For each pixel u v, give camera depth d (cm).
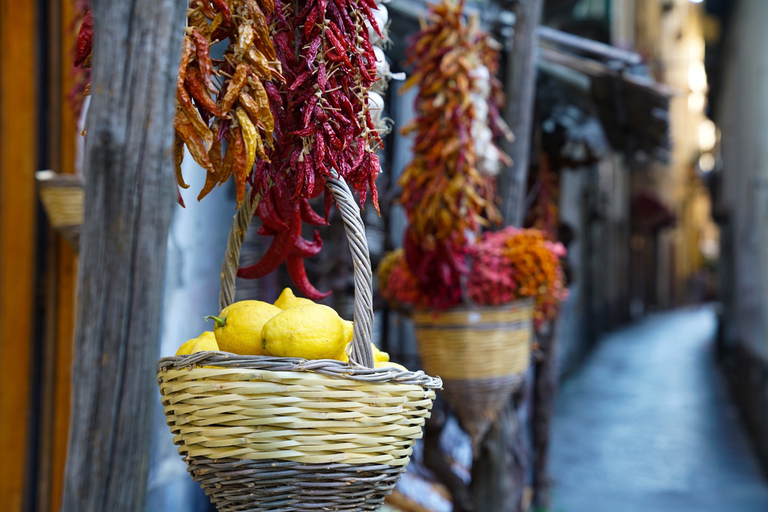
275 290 311
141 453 80
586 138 418
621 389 923
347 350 109
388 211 356
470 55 231
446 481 295
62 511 79
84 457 78
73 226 196
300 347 100
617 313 1725
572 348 1007
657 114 362
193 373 95
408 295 244
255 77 100
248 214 120
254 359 94
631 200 1883
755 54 727
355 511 100
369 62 116
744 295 831
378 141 116
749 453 627
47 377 239
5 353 235
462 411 248
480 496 289
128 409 79
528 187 400
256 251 303
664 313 2531
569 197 908
